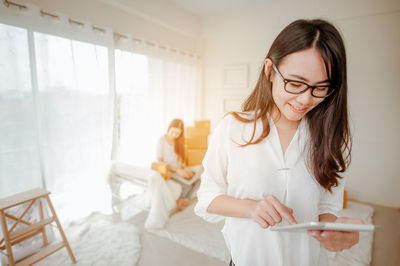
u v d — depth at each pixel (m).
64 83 2.06
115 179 2.46
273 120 0.61
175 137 2.69
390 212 2.67
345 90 0.56
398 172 2.75
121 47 2.54
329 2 2.85
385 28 2.63
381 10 2.58
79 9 2.17
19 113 1.78
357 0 2.69
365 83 2.80
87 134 2.29
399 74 2.63
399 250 1.95
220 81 3.90
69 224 2.19
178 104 3.59
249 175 0.60
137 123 2.86
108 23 2.46
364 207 2.76
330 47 0.45
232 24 3.62
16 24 1.70
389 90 2.70
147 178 2.17
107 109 2.44
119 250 1.84
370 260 1.80
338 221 0.48
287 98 0.51
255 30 3.44
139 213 2.46
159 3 2.95
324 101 0.58
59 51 2.00
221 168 0.66
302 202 0.59
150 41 2.93
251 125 0.62
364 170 2.93
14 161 1.78
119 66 2.54
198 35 3.84
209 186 0.67
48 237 1.92
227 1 3.20
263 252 0.62
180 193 2.52
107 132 2.46
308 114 0.61
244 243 0.63
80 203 2.28
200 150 3.08
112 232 2.08
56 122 2.04
